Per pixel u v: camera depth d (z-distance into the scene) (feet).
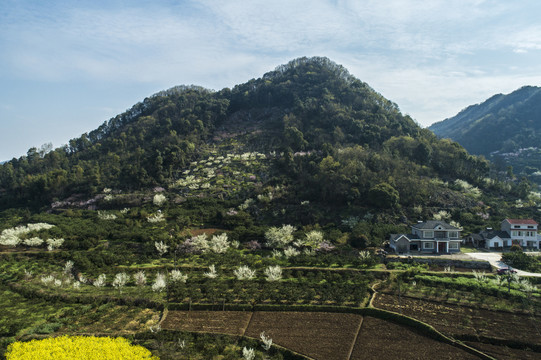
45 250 271.28
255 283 208.95
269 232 273.95
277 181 374.43
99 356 139.13
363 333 158.20
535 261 231.91
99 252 260.62
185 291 196.65
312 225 299.58
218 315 178.40
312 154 403.75
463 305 178.09
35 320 174.91
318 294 194.49
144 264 244.01
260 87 651.66
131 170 416.67
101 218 333.21
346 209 319.06
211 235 288.92
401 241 260.21
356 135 456.45
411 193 331.98
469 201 333.83
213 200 353.72
